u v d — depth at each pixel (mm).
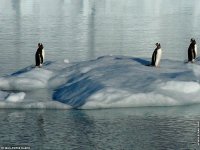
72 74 80500
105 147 55594
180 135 59344
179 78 73750
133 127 62031
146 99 68875
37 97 73938
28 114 67188
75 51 128250
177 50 130125
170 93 70438
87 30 175000
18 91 79312
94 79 73875
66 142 57094
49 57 118125
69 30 174375
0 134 59562
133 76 74562
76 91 72312
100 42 145875
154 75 75125
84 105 68125
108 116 65750
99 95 68938
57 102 69625
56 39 151000
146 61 84625
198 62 87125
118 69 78000
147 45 140625
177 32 171625
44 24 192875
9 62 108812
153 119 64750
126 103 68438
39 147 55406
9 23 194875
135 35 162500
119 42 146125
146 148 55219
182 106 69312
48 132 60250
